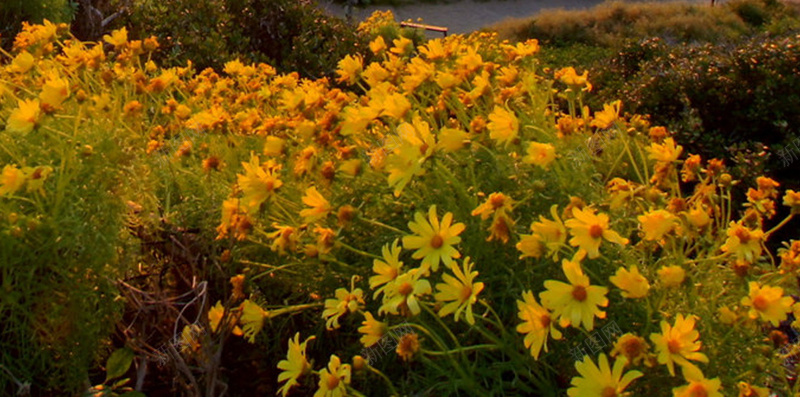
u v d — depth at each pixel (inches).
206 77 146.4
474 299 58.4
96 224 73.5
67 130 85.4
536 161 72.1
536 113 89.1
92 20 257.9
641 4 627.2
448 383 61.9
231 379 83.0
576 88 91.7
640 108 215.5
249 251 89.2
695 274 64.2
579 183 75.6
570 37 573.6
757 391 55.7
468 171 77.0
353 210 73.7
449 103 93.6
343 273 78.4
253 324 75.5
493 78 100.7
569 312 54.2
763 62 203.8
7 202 72.4
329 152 89.5
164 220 89.0
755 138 201.0
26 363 68.9
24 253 68.4
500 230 65.0
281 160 91.7
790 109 197.0
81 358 70.7
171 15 259.1
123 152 81.5
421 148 71.7
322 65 267.3
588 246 56.9
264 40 276.8
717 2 674.8
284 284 87.3
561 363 63.7
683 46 248.8
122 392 79.0
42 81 105.1
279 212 88.2
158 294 78.8
